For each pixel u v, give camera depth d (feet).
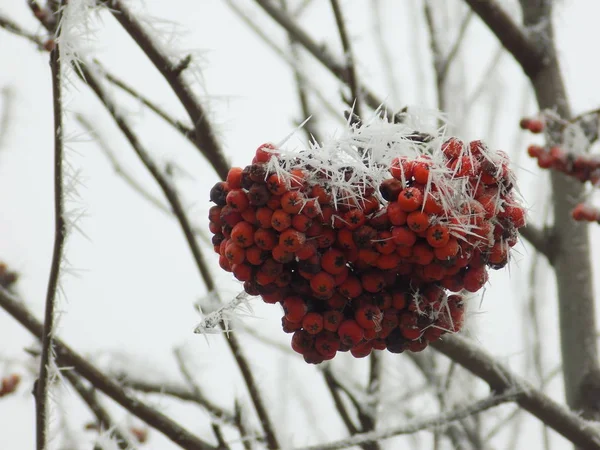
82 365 4.05
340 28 4.14
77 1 3.59
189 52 3.85
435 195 3.33
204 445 4.06
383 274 3.40
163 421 4.06
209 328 3.46
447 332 3.47
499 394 4.02
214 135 3.96
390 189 3.34
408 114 3.57
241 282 3.48
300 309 3.40
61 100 3.57
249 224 3.36
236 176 3.39
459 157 3.37
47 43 3.97
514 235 3.41
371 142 3.41
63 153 3.58
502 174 3.38
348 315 3.42
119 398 4.06
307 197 3.35
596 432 4.05
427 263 3.36
